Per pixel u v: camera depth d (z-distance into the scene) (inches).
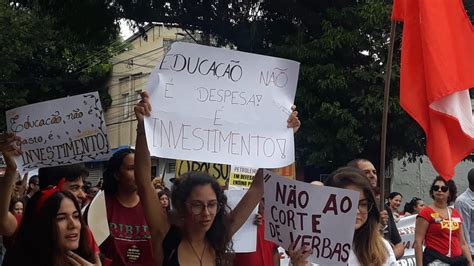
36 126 195.8
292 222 148.9
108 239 177.5
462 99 215.6
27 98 1059.3
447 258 281.9
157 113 155.9
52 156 194.9
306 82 524.1
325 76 516.4
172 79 158.7
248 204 162.7
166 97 157.2
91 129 193.8
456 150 213.0
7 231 171.9
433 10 212.7
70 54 1059.3
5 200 170.2
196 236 144.0
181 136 156.9
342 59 536.4
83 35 608.4
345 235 143.9
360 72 516.1
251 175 211.8
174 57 159.2
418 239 285.3
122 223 179.6
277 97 167.3
